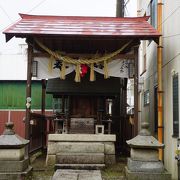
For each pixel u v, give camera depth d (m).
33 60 11.84
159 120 11.61
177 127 9.76
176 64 10.14
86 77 13.53
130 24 11.77
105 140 11.51
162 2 12.42
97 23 11.90
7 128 8.62
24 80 22.06
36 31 10.84
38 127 13.55
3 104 22.00
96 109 13.65
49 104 21.45
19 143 8.28
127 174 8.41
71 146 11.07
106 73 11.55
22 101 21.98
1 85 22.12
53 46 12.55
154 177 8.10
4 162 8.27
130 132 12.71
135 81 11.43
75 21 12.11
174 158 10.00
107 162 11.45
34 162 11.91
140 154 8.32
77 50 13.03
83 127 13.30
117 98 15.47
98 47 12.68
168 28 11.38
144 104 16.66
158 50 11.99
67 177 9.09
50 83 13.38
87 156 10.66
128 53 12.13
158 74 11.90
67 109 14.35
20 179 8.16
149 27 11.39
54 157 11.37
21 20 11.80
